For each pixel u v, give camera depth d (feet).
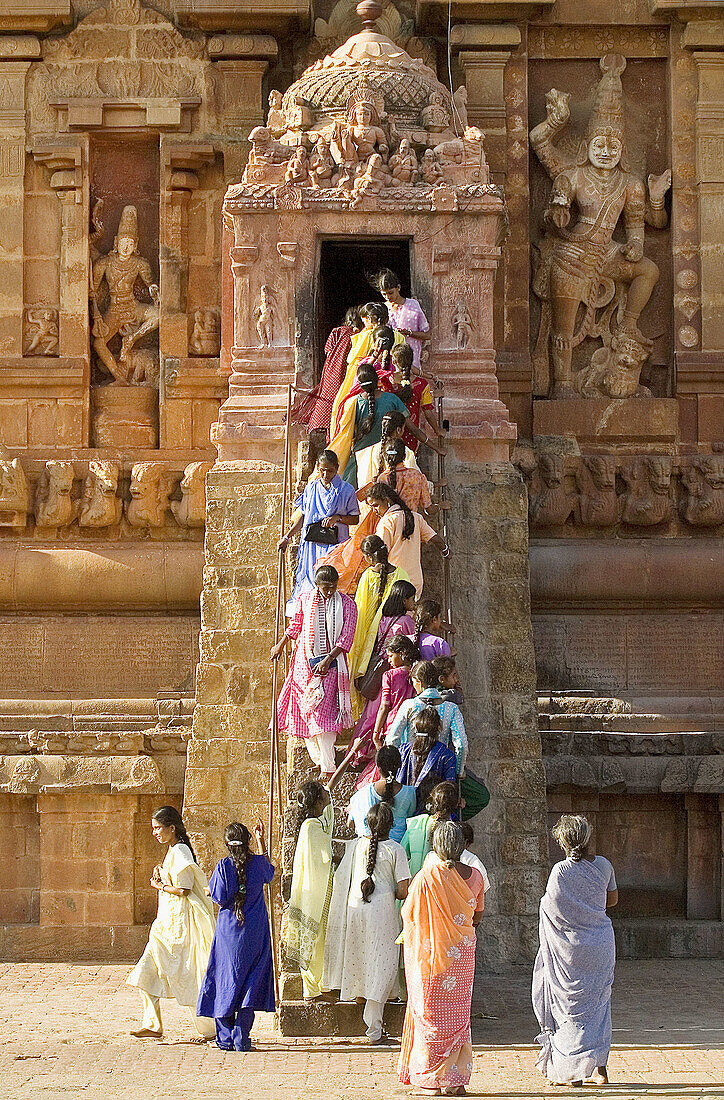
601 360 80.48
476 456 66.08
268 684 61.98
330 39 81.41
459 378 67.31
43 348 79.71
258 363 67.26
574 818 41.65
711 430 79.56
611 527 78.33
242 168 79.82
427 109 70.79
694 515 77.77
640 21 80.89
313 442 59.06
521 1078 41.93
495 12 79.51
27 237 80.18
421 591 51.52
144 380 80.38
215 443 65.57
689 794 65.26
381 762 44.57
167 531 77.25
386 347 58.39
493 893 59.98
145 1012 48.24
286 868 47.50
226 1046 45.50
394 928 45.24
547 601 76.74
